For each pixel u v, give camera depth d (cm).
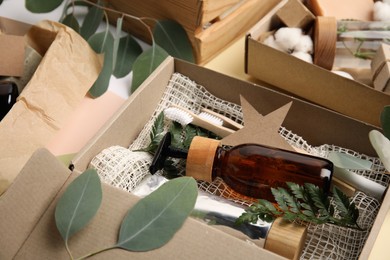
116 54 90
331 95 85
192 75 82
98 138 73
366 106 83
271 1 99
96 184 64
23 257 62
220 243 62
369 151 77
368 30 87
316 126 79
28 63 85
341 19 89
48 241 63
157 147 75
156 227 62
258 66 88
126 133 78
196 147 72
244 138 75
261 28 89
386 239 75
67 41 83
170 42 91
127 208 64
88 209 63
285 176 71
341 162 73
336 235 72
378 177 76
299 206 69
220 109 83
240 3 94
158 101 82
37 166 64
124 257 62
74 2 98
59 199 63
